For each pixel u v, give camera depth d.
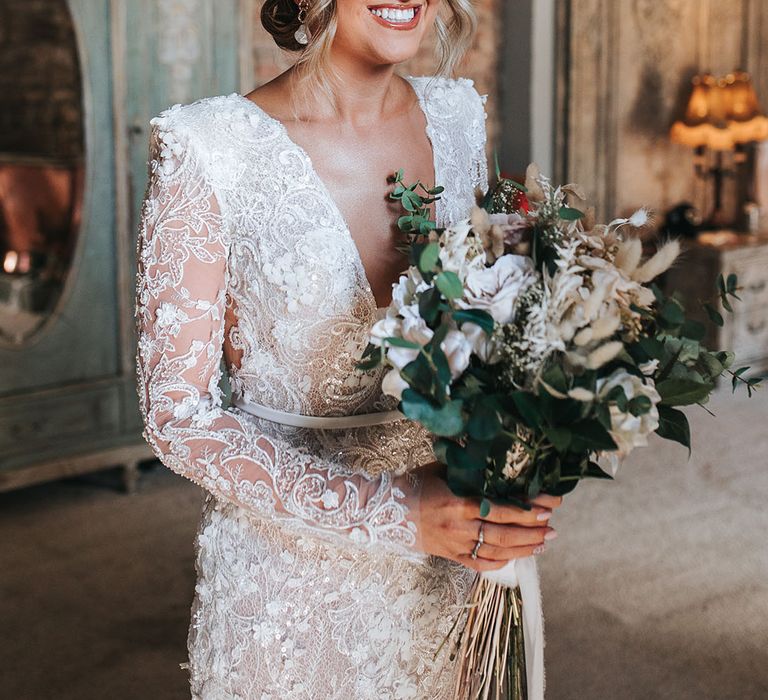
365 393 1.45
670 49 6.46
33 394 4.15
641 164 6.46
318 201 1.42
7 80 4.25
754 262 6.03
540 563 3.73
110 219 4.28
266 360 1.43
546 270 1.19
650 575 3.65
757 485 4.51
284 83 1.50
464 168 1.64
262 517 1.33
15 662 3.07
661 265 1.18
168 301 1.35
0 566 3.72
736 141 6.12
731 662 3.09
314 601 1.45
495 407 1.12
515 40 5.93
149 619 3.35
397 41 1.40
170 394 1.33
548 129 6.04
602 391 1.12
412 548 1.29
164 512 4.23
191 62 4.37
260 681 1.46
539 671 1.36
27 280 4.16
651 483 4.54
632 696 2.90
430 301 1.16
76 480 4.59
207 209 1.37
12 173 4.22
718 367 1.32
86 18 4.07
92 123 4.15
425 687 1.54
